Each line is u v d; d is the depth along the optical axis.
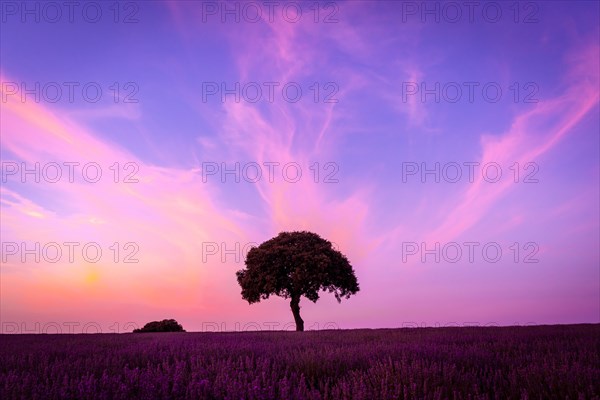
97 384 5.29
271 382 5.68
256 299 36.41
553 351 8.96
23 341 14.38
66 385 5.00
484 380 5.75
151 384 5.01
